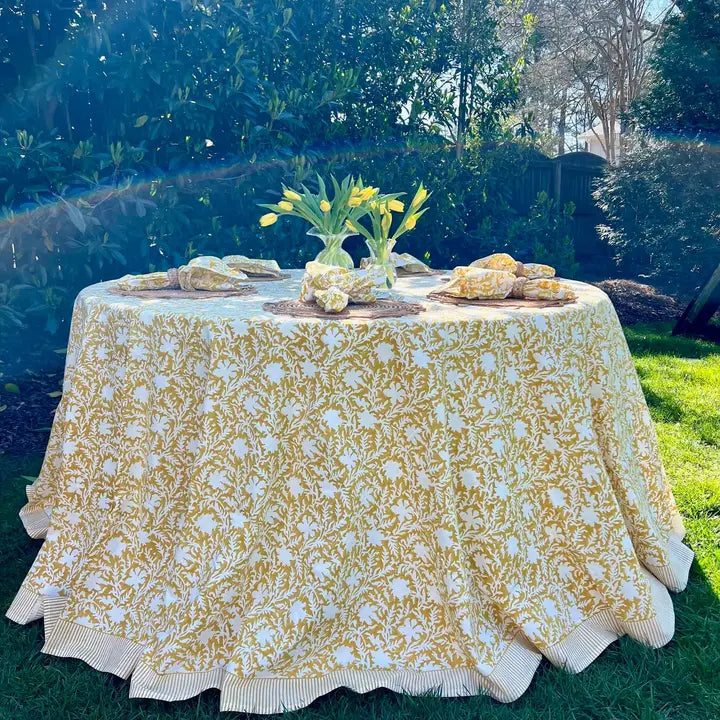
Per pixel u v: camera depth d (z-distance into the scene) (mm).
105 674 1805
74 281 3764
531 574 1827
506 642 1775
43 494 2650
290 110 4012
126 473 1886
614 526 1866
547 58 14203
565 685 1750
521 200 8859
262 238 3994
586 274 9188
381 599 1755
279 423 1690
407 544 1740
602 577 1875
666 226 7344
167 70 3492
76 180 3449
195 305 1934
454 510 1703
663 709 1708
